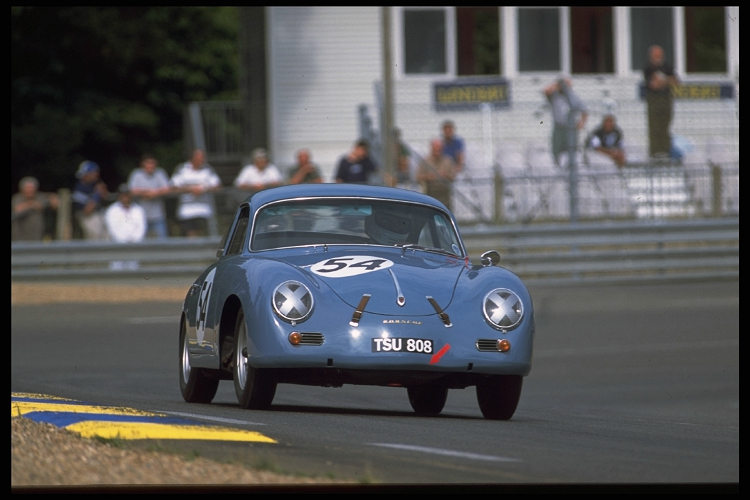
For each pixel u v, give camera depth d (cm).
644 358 6031
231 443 2216
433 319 2892
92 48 14900
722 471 2164
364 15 11056
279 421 2728
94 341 6012
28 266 7631
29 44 14625
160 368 5194
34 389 4038
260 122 11425
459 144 9181
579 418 3556
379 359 2836
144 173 8362
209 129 11462
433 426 2800
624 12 11000
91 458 1892
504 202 8156
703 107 10325
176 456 1959
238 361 3011
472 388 5225
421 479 1923
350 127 11088
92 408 2597
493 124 10475
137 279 7719
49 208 8094
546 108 9194
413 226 3309
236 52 15875
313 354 2830
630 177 8175
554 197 8156
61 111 14500
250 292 2928
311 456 2116
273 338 2845
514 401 3050
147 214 8244
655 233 7956
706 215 8200
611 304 7325
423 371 2877
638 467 2183
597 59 11050
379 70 11088
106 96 15250
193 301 3378
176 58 15400
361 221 3291
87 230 8119
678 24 11050
